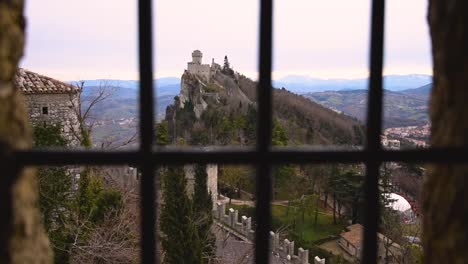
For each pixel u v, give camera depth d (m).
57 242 10.35
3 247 1.31
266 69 1.58
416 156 1.52
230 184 35.50
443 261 1.57
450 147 1.49
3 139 1.32
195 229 13.98
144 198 1.51
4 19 1.37
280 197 33.12
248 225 22.17
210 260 14.81
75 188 12.51
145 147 1.50
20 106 1.51
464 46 1.49
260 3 1.58
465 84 1.49
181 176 13.91
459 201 1.51
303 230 28.11
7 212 1.32
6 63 1.38
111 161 1.46
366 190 1.62
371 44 1.65
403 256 12.31
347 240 24.84
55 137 15.49
